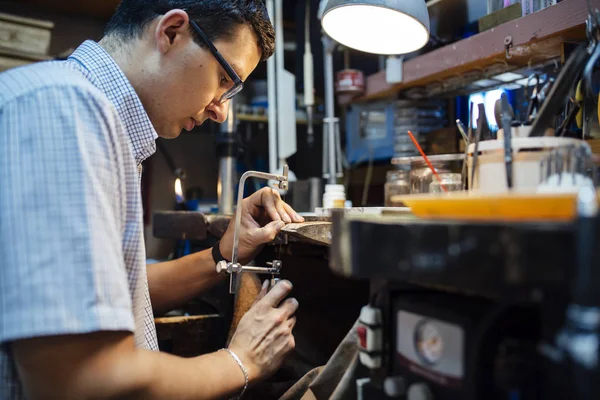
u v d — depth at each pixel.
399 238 0.48
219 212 1.89
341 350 0.76
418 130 1.81
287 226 1.06
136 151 0.97
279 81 1.99
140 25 0.95
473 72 1.49
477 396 0.47
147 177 2.49
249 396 1.09
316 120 2.40
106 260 0.71
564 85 0.73
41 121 0.71
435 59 1.52
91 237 0.70
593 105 0.99
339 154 1.93
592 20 0.82
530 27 1.20
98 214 0.72
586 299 0.38
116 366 0.71
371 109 2.10
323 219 1.20
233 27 0.96
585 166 0.62
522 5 1.27
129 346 0.74
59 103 0.73
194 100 0.99
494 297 0.48
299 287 1.22
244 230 1.18
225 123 1.89
